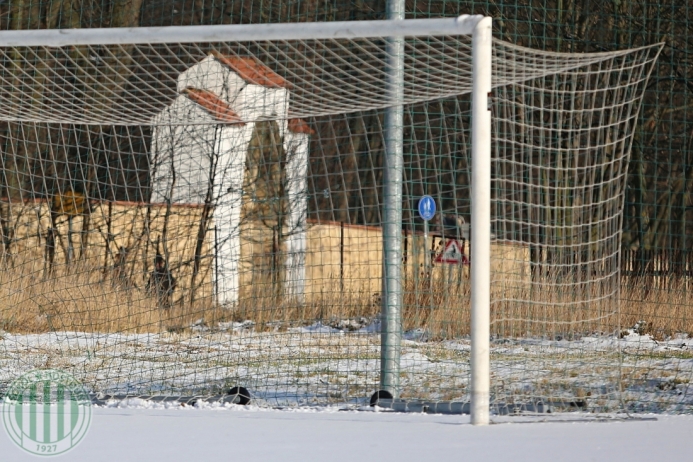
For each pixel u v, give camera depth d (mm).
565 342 33031
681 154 73688
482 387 21922
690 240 77250
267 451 16969
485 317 22062
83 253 45438
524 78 28297
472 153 22438
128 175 65875
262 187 46562
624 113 61312
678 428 21062
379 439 18750
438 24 22547
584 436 19375
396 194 29547
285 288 41844
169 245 45000
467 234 43531
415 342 38469
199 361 36812
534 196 44312
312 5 51250
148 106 31953
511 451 17016
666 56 63781
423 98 29453
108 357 37656
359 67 28359
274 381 33125
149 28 24234
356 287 40625
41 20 64562
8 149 67688
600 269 31266
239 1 54312
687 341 42906
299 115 32125
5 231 46031
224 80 31547
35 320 44344
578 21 60812
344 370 35469
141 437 18938
